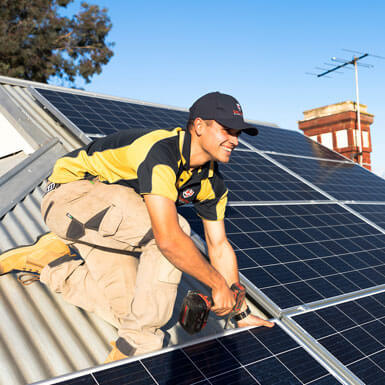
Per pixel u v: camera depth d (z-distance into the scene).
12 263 3.16
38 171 5.28
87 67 35.47
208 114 2.33
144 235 2.65
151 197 2.29
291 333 2.97
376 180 8.75
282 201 5.72
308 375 2.54
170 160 2.38
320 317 3.29
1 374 2.45
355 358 2.87
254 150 7.97
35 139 6.23
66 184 2.88
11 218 4.33
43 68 33.50
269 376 2.46
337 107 19.38
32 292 3.25
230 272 3.07
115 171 2.70
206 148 2.44
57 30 34.81
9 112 6.60
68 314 3.10
